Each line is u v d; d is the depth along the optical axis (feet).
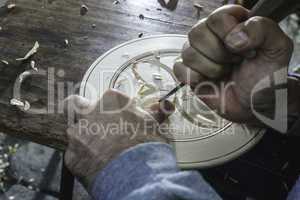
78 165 1.99
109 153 1.93
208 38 2.03
